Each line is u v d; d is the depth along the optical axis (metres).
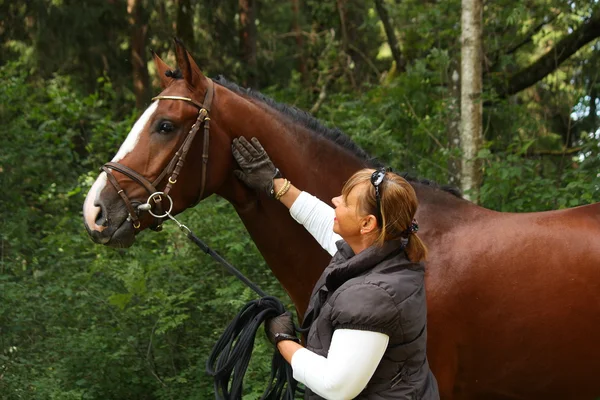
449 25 7.63
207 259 5.09
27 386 4.24
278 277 2.98
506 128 7.35
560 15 8.05
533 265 2.74
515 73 8.15
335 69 11.56
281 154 2.85
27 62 10.21
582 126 8.64
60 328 4.64
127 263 5.02
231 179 2.86
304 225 2.75
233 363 2.35
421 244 2.06
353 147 2.96
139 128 2.73
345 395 1.92
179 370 4.64
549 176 6.69
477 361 2.79
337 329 1.95
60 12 10.10
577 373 2.75
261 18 13.39
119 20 10.50
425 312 2.02
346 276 2.04
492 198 4.93
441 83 7.27
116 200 2.67
